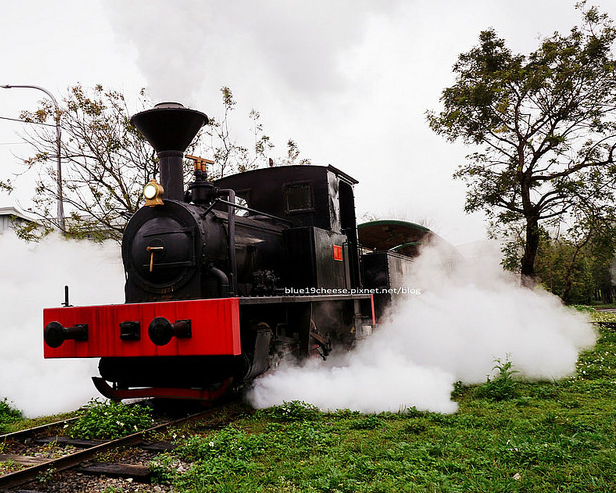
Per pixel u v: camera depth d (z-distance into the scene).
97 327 5.83
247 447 4.48
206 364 6.27
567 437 4.39
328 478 3.70
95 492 3.71
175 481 3.80
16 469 4.16
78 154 11.57
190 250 5.95
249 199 8.60
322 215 8.11
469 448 4.34
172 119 6.27
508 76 14.40
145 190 6.12
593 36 14.08
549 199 14.98
